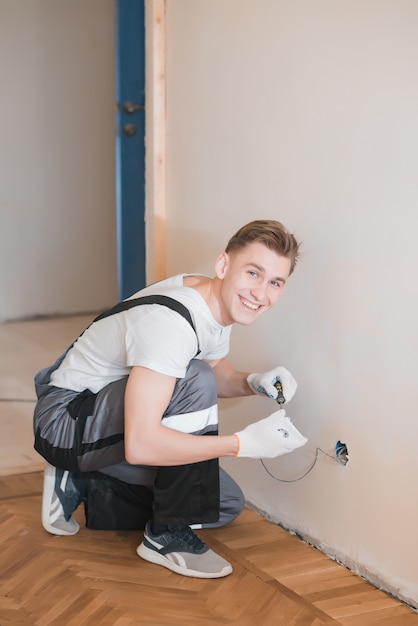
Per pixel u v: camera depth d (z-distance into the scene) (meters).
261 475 2.69
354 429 2.30
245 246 2.13
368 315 2.22
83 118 5.41
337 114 2.26
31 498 2.76
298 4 2.37
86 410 2.28
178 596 2.17
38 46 5.22
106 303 5.69
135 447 2.12
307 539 2.51
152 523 2.36
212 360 2.50
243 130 2.64
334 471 2.39
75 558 2.35
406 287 2.10
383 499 2.23
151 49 2.99
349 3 2.20
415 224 2.05
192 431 2.26
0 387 3.98
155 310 2.13
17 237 5.36
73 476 2.47
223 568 2.27
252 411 2.71
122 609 2.10
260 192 2.59
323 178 2.33
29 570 2.28
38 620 2.04
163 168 3.05
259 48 2.54
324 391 2.40
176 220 3.03
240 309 2.15
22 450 3.19
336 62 2.25
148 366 2.08
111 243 5.63
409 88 2.04
